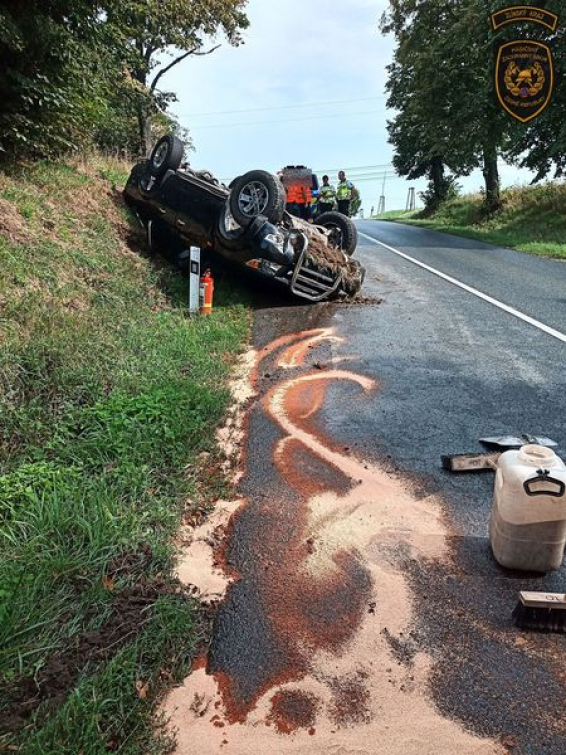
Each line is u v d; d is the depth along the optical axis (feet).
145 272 30.48
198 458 14.76
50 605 9.13
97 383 16.61
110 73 40.81
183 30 67.56
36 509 11.08
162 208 33.94
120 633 8.86
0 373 15.46
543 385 19.74
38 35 29.84
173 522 11.91
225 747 7.42
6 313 18.67
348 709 7.97
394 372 21.36
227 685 8.35
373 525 12.16
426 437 16.11
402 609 9.79
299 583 10.44
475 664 8.68
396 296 34.71
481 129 77.97
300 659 8.79
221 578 10.60
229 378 20.81
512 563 10.57
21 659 8.08
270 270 30.37
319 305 32.17
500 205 89.81
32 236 25.49
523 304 31.83
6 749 6.88
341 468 14.47
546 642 9.09
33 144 33.63
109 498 11.91
